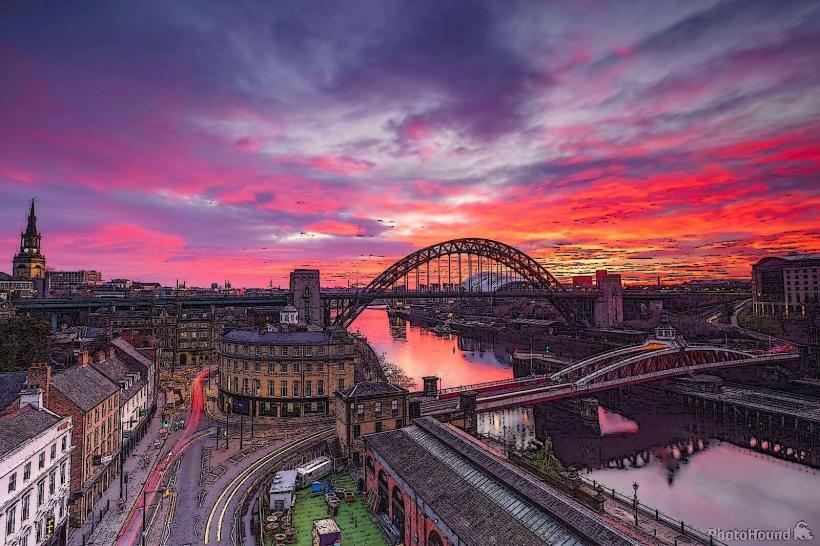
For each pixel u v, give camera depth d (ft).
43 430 161.58
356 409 259.39
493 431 391.45
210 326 585.22
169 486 220.23
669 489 279.69
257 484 222.89
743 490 278.87
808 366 545.03
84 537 175.22
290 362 336.90
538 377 442.50
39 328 386.52
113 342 333.62
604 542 115.55
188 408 362.74
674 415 441.68
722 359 543.80
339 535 162.91
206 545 169.37
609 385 419.74
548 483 158.71
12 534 139.85
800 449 348.18
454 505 151.64
